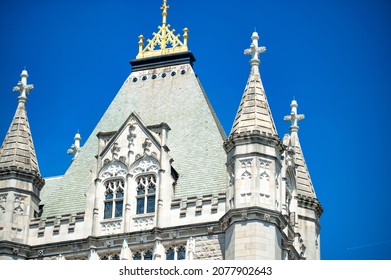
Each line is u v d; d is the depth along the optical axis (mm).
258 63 119438
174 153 121312
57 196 123000
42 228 118312
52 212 121438
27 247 117688
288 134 126750
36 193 121125
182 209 114375
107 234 115500
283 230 113188
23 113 124562
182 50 131125
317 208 128250
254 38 120750
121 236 114812
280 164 114688
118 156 118875
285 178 118500
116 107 128750
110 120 127625
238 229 109938
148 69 131250
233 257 108938
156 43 132875
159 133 119000
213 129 122812
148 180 117125
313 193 128875
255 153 112625
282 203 115375
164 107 126875
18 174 120062
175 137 123188
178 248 113188
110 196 117688
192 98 126812
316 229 127812
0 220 118312
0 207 118875
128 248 113875
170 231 113562
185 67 130125
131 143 119000
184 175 118625
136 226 115125
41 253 117312
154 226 114312
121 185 117875
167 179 116438
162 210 114875
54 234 117562
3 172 119938
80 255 115938
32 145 123500
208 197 114062
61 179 124688
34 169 121312
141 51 132750
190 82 128500
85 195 121312
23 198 119688
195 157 120250
